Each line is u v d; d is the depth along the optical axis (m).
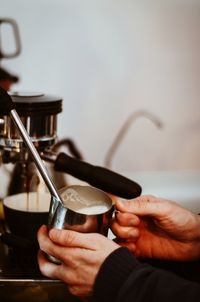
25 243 0.62
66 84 1.37
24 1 1.27
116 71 1.39
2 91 0.52
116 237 0.66
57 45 1.33
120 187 0.63
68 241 0.53
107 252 0.52
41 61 1.33
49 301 0.61
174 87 1.44
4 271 0.62
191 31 1.40
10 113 0.53
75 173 0.65
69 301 0.61
